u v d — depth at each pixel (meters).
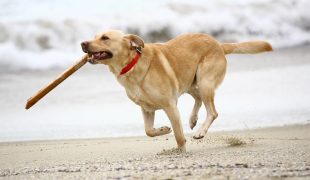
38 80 17.48
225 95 14.16
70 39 21.39
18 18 21.98
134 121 12.52
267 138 9.95
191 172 6.61
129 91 8.70
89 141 10.68
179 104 13.84
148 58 8.52
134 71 8.45
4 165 8.58
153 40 22.34
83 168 7.46
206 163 7.29
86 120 12.70
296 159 7.48
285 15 23.75
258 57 18.98
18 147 10.28
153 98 8.61
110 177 6.63
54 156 9.27
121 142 10.45
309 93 13.77
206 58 9.62
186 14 23.00
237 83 15.35
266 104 13.06
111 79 17.06
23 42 20.72
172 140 10.55
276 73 16.28
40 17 22.05
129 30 22.19
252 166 6.89
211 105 9.64
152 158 8.31
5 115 13.45
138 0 24.05
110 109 13.66
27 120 12.92
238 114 12.37
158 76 8.58
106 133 11.47
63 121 12.73
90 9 23.20
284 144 9.20
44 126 12.29
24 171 7.50
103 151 9.58
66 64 19.91
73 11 22.92
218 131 10.95
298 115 11.94
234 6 23.66
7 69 19.09
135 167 7.25
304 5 24.00
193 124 10.01
